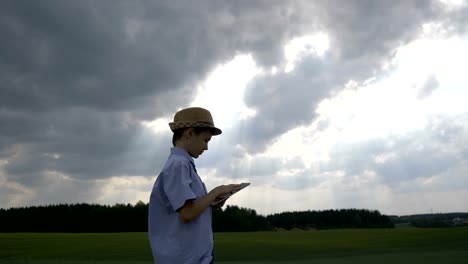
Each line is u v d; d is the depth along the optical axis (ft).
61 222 352.28
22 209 356.79
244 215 407.85
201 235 9.82
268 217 418.10
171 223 9.96
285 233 226.99
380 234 186.80
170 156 10.51
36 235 194.90
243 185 10.18
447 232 168.35
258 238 173.68
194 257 9.63
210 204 9.93
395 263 67.62
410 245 120.88
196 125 10.40
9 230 345.31
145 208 362.74
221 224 393.50
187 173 9.96
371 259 78.33
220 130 10.80
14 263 79.87
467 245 113.50
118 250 110.93
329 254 100.17
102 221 352.90
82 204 366.43
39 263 79.77
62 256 96.48
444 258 74.23
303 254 102.27
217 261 86.53
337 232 225.15
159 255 9.82
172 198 9.62
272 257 95.76
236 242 144.46
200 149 10.67
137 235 188.14
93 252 106.22
